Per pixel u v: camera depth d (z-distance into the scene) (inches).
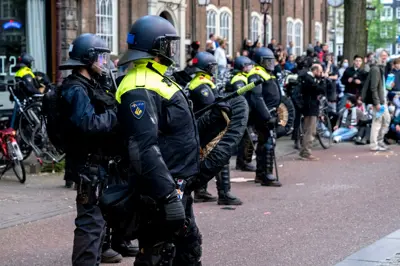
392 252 378.9
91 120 297.3
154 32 253.9
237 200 518.0
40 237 430.0
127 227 251.8
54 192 566.9
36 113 657.6
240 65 585.6
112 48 1026.1
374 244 397.1
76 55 315.9
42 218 478.3
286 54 1192.2
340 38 2241.6
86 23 968.3
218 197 520.1
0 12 854.5
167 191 241.0
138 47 254.4
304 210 495.5
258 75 577.6
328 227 443.5
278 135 607.8
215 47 1016.2
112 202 249.1
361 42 1156.5
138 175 241.3
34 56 890.7
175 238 269.0
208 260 370.9
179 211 244.7
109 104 309.7
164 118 251.8
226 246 399.5
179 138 254.8
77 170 306.8
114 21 1026.1
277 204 518.0
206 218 473.7
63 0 918.4
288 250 390.3
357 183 607.2
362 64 1028.5
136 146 241.8
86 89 309.4
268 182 595.8
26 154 669.3
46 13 906.7
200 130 292.0
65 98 305.0
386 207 502.9
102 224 317.4
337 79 1019.9
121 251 381.7
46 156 662.5
